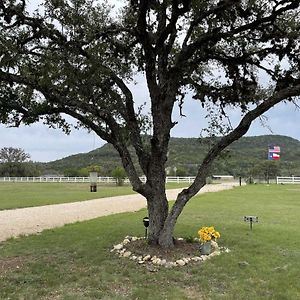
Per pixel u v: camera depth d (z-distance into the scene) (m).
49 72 9.59
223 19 10.00
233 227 15.19
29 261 9.74
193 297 7.08
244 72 11.54
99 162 82.38
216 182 61.59
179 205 10.22
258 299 6.93
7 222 17.00
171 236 10.35
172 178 59.03
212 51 10.93
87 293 7.25
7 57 9.36
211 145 11.16
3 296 7.06
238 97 11.77
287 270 8.78
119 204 26.11
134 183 10.29
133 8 10.28
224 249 10.75
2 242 12.30
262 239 12.47
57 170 96.06
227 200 28.42
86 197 31.61
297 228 15.16
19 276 8.33
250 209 22.38
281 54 10.71
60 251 10.84
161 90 10.28
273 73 10.78
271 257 9.96
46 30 9.90
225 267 8.95
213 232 9.90
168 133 10.45
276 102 9.38
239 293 7.26
